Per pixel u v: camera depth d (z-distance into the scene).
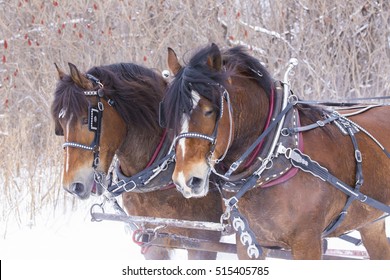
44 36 11.32
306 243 5.01
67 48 11.05
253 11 11.47
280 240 5.11
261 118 5.09
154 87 5.94
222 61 5.00
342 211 5.23
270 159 4.98
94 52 11.17
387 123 5.91
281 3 11.35
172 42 11.27
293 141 5.05
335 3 11.48
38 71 10.88
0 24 11.41
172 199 5.94
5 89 11.12
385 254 6.08
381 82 11.19
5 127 10.63
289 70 5.38
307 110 5.36
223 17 11.33
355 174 5.29
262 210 5.04
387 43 11.51
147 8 11.24
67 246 8.35
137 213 6.19
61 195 10.08
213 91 4.62
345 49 11.16
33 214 9.41
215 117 4.67
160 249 6.41
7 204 9.85
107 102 5.71
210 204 5.95
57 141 10.16
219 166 5.21
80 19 11.22
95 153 5.58
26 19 11.78
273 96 5.17
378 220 5.71
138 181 5.80
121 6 11.12
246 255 5.33
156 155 5.87
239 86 5.02
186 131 4.61
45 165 10.28
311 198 5.01
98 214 5.99
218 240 6.11
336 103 6.12
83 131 5.54
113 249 8.18
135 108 5.80
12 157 10.02
